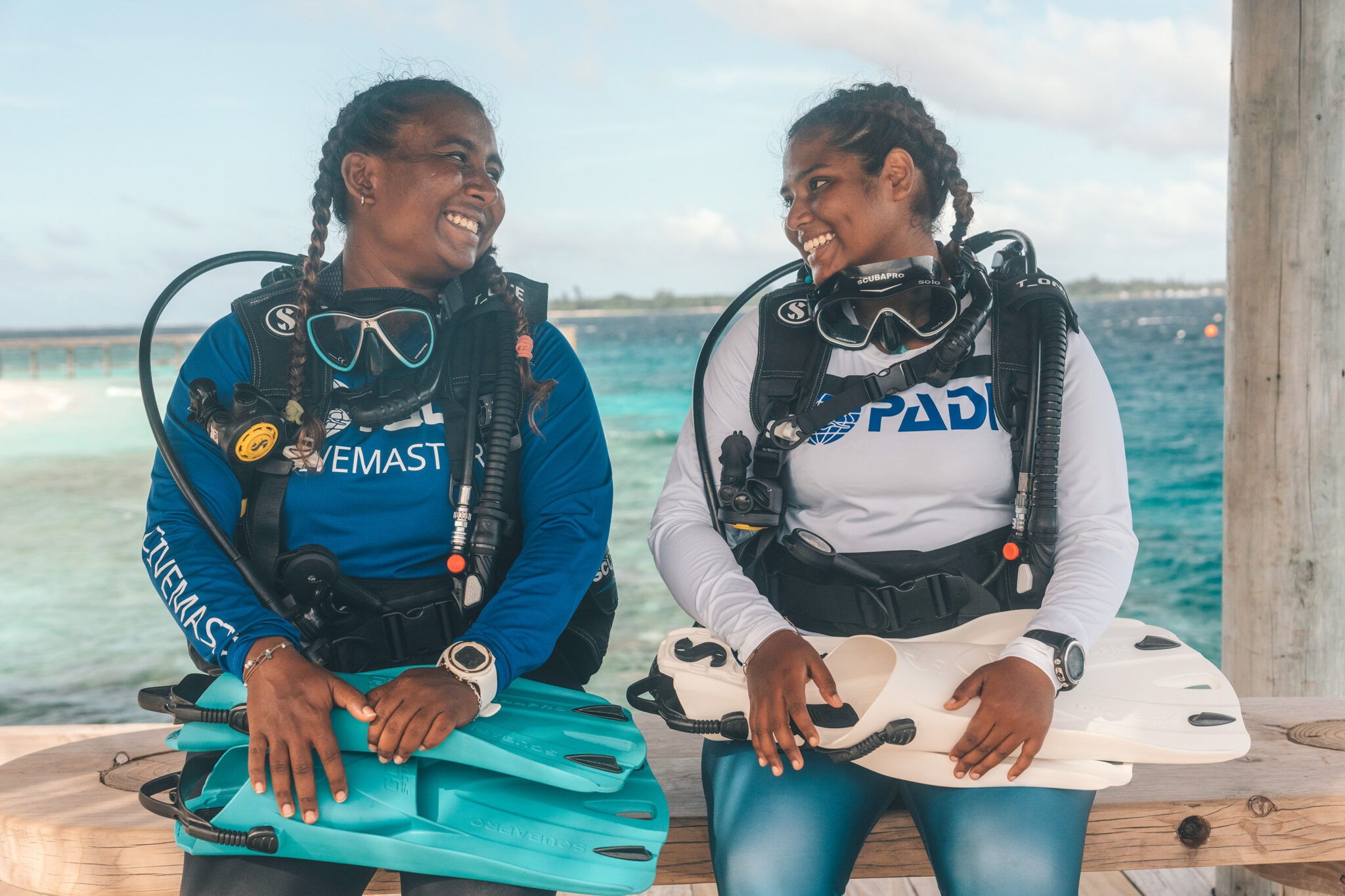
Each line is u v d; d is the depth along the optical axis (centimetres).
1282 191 252
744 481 154
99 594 1234
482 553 141
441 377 149
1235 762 162
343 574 145
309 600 144
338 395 146
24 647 996
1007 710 123
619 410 3391
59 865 142
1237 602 270
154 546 141
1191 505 1781
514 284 161
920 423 148
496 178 161
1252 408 262
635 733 134
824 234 158
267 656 125
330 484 144
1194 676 139
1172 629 1112
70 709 811
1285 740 172
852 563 147
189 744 127
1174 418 2797
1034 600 147
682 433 169
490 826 117
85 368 5784
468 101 157
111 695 847
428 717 121
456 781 123
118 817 145
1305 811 149
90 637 1035
